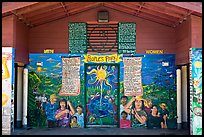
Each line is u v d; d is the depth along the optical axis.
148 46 12.31
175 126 12.23
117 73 12.39
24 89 12.10
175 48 12.25
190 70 9.74
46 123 12.31
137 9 11.32
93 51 12.33
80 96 12.35
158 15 11.48
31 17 11.50
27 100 12.24
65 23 12.38
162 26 12.36
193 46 10.03
